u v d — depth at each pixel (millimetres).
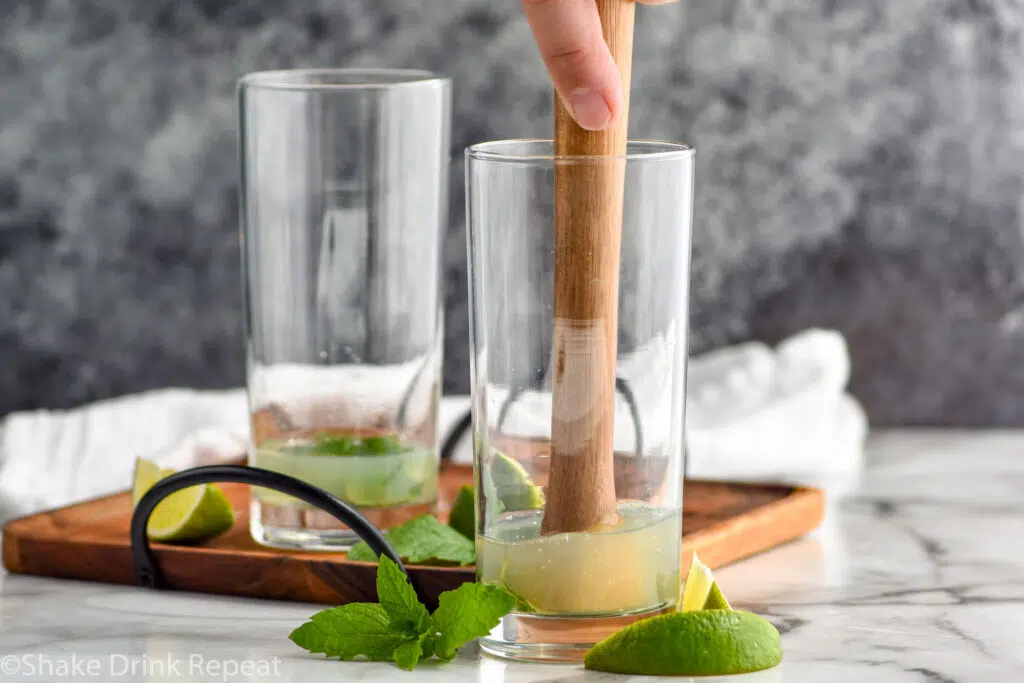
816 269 1525
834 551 1050
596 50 851
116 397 1619
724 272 1535
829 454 1235
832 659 897
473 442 895
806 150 1506
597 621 875
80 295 1604
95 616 952
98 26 1557
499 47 1523
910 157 1496
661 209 868
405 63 1536
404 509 1000
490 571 883
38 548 1007
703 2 1491
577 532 872
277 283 1000
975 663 893
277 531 996
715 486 1091
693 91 1506
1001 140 1487
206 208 1586
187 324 1606
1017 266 1503
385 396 1000
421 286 1004
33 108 1570
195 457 1146
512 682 868
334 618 889
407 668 876
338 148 996
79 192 1586
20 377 1616
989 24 1472
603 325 864
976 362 1521
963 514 1122
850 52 1486
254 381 1008
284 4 1540
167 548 984
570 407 867
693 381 1422
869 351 1531
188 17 1551
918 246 1511
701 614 872
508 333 871
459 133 1538
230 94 1563
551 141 895
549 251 864
